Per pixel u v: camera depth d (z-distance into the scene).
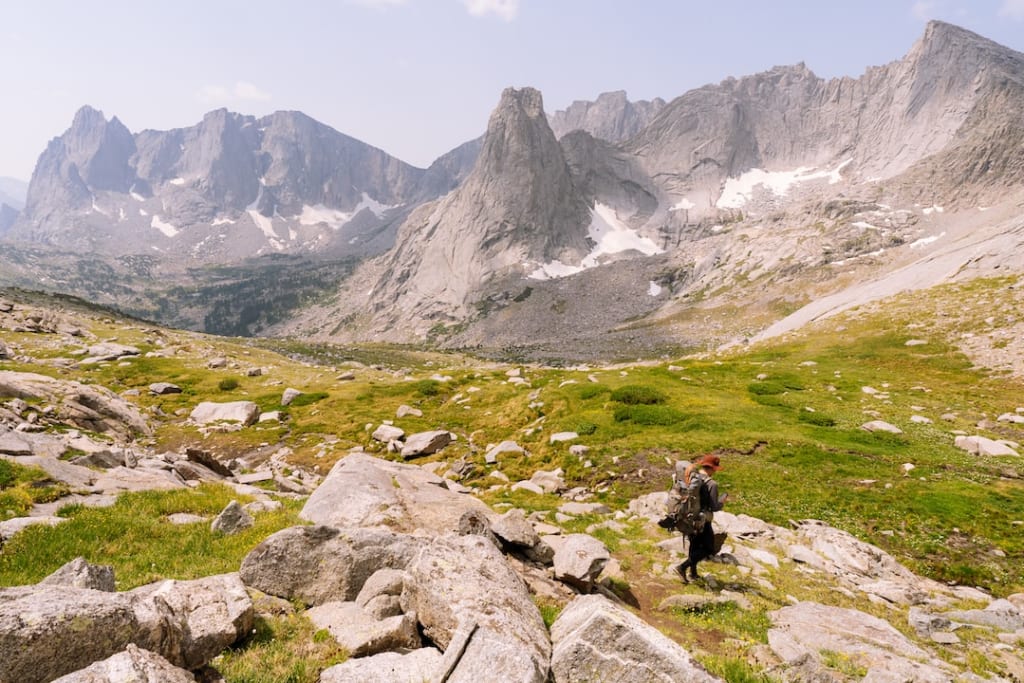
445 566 9.11
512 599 8.84
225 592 8.38
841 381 48.19
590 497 27.30
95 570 7.98
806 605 12.78
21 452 18.56
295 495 22.73
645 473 29.66
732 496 26.09
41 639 5.54
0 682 5.29
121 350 77.25
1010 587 18.52
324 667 7.38
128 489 17.39
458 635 7.18
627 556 16.17
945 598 17.05
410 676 6.88
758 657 9.92
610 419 38.91
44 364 64.56
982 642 12.62
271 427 49.44
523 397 47.34
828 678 8.89
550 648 8.16
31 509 14.02
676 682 6.84
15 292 125.75
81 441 24.09
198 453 29.27
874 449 31.09
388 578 9.73
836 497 25.25
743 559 16.97
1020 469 27.94
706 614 12.20
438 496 17.84
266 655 7.55
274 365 85.69
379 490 16.06
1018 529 21.66
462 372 68.19
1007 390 43.22
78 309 129.62
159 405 56.75
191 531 13.30
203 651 7.07
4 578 9.57
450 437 42.28
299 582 9.80
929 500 24.14
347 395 59.59
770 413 39.00
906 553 21.02
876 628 11.55
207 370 73.19
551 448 35.44
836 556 19.03
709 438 33.56
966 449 31.25
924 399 42.00
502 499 26.81
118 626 6.14
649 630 7.68
